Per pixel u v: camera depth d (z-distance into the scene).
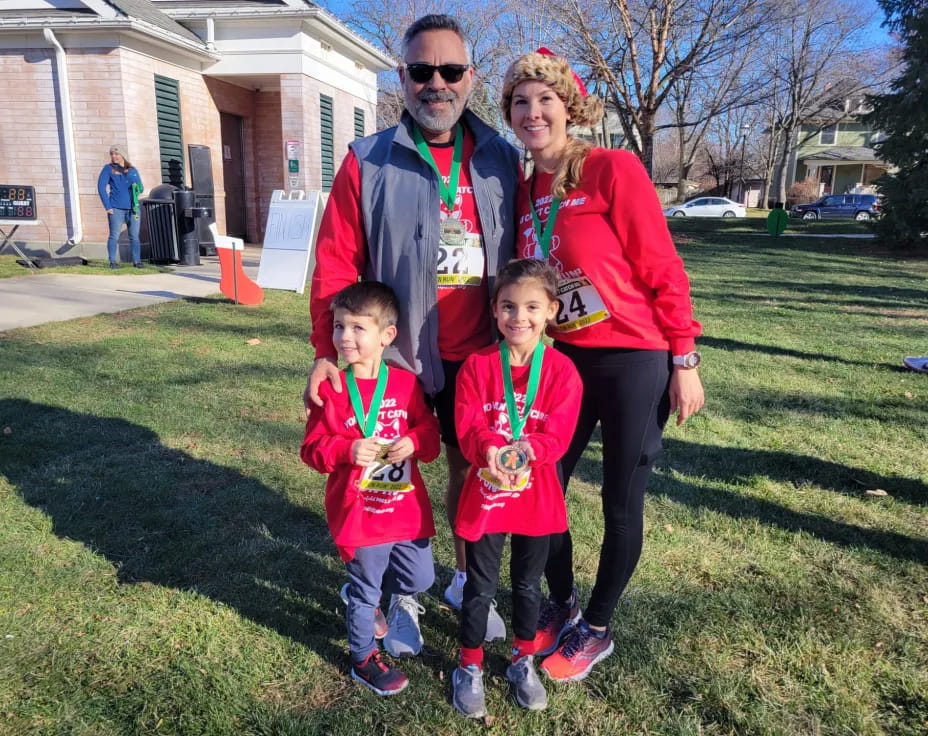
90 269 10.52
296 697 2.28
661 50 21.05
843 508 3.67
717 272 13.49
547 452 2.09
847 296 10.66
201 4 13.52
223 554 3.06
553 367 2.20
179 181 12.91
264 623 2.63
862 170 54.53
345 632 2.61
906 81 18.69
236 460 4.01
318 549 3.15
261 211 16.28
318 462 2.21
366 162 2.35
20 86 11.45
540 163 2.33
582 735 2.17
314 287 2.44
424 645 2.59
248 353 6.13
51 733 2.08
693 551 3.21
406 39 2.28
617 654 2.52
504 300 2.14
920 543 3.31
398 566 2.44
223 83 14.38
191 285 9.49
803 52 39.88
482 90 20.16
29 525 3.21
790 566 3.10
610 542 2.38
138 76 11.62
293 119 13.72
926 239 19.08
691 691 2.34
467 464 2.67
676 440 4.53
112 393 4.94
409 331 2.39
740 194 55.62
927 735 2.15
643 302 2.26
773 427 4.83
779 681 2.39
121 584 2.83
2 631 2.50
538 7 20.59
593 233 2.19
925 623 2.70
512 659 2.43
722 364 6.45
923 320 8.77
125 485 3.62
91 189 11.72
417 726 2.18
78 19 10.75
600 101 2.30
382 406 2.28
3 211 10.30
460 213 2.38
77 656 2.40
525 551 2.26
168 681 2.31
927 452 4.41
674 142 58.31
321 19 13.34
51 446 4.04
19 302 7.77
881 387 5.82
